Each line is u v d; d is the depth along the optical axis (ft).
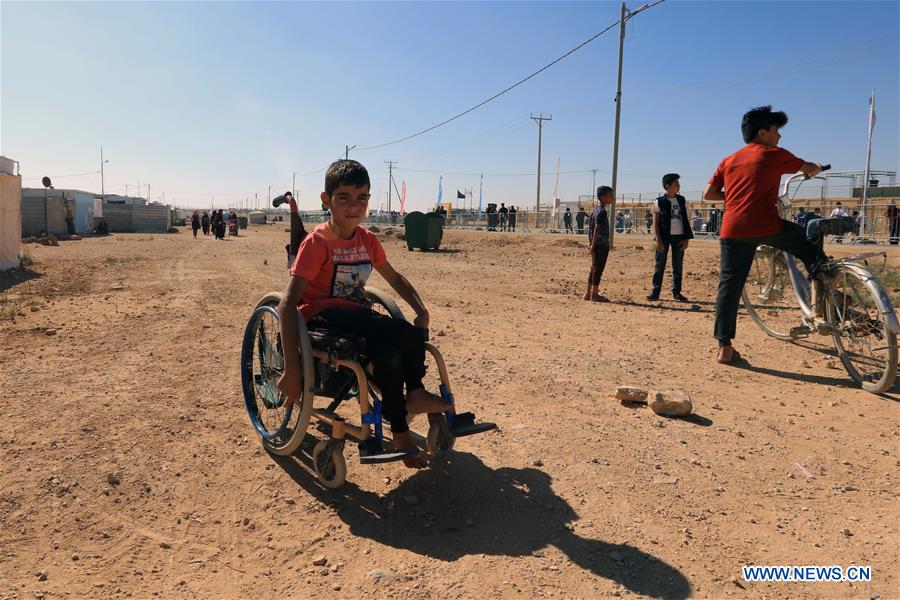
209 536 9.01
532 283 37.40
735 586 7.67
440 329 22.45
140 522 9.29
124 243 88.17
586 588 7.63
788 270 19.06
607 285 36.27
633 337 21.36
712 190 18.52
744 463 11.11
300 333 9.82
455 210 181.57
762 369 17.26
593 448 11.73
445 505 9.77
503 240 91.30
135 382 15.64
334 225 10.44
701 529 8.95
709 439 12.21
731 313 17.63
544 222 120.47
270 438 11.43
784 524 9.09
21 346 19.44
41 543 8.67
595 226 29.58
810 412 13.82
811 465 11.03
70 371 16.57
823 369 17.25
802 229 17.01
